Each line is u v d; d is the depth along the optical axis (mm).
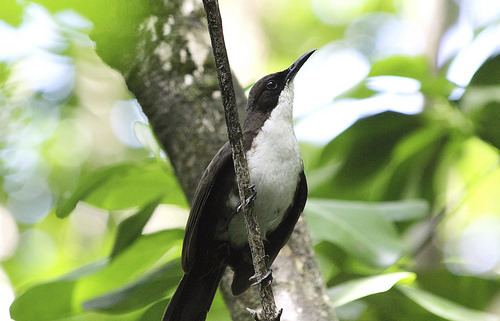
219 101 8812
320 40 22922
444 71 10977
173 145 8812
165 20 8859
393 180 11242
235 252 8773
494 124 9469
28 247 19750
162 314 9211
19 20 5668
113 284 9852
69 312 9766
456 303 10719
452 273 10766
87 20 5457
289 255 8547
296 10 23094
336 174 11078
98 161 18188
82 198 9617
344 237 9062
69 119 17859
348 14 23438
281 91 9320
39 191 17828
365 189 11203
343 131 10820
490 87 9453
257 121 9023
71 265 19641
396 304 9867
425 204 10156
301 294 8227
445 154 11031
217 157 8227
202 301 8664
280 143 8781
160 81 8812
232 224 8570
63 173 17938
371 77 10453
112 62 8516
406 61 10461
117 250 9102
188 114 8750
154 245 9609
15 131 13266
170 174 9828
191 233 8148
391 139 10859
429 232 10672
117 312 8953
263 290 6555
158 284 8953
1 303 18484
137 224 9055
